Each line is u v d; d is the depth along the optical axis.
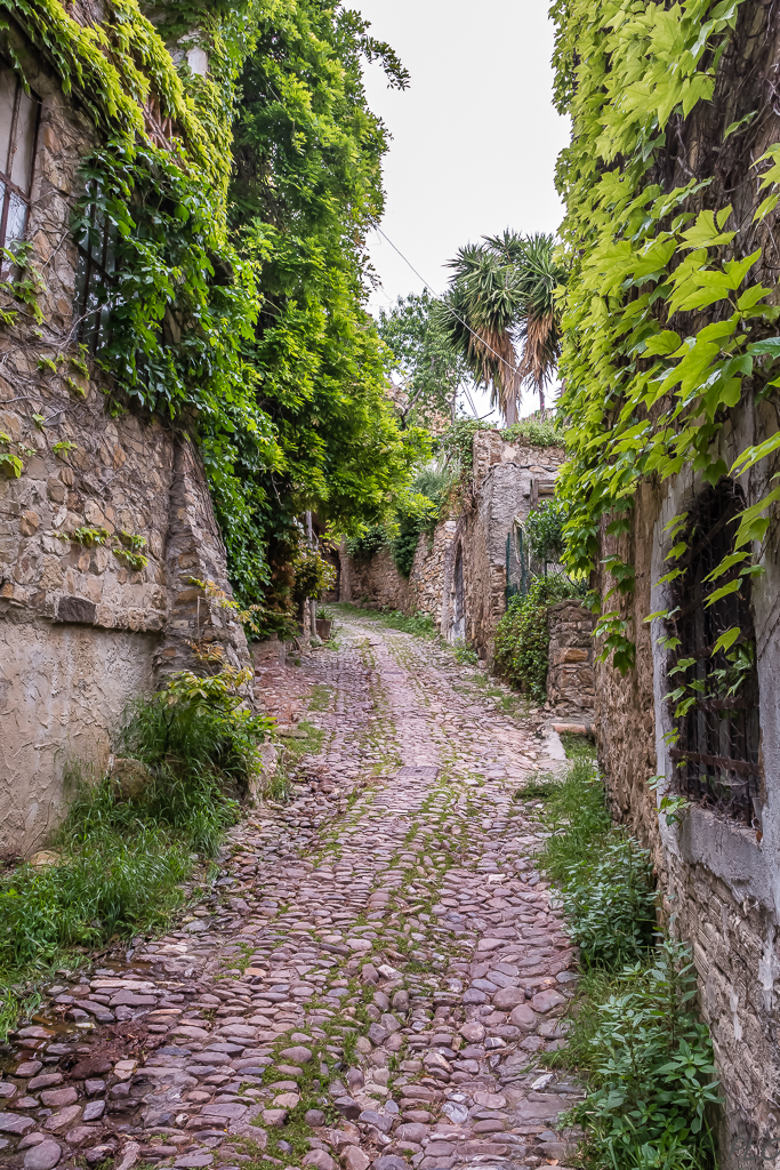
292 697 10.07
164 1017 2.79
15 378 3.67
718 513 2.51
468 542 16.00
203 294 5.35
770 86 1.85
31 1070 2.39
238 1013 2.89
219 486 6.82
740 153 2.07
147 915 3.56
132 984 3.01
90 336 4.41
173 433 5.74
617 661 4.08
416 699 10.99
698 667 2.78
